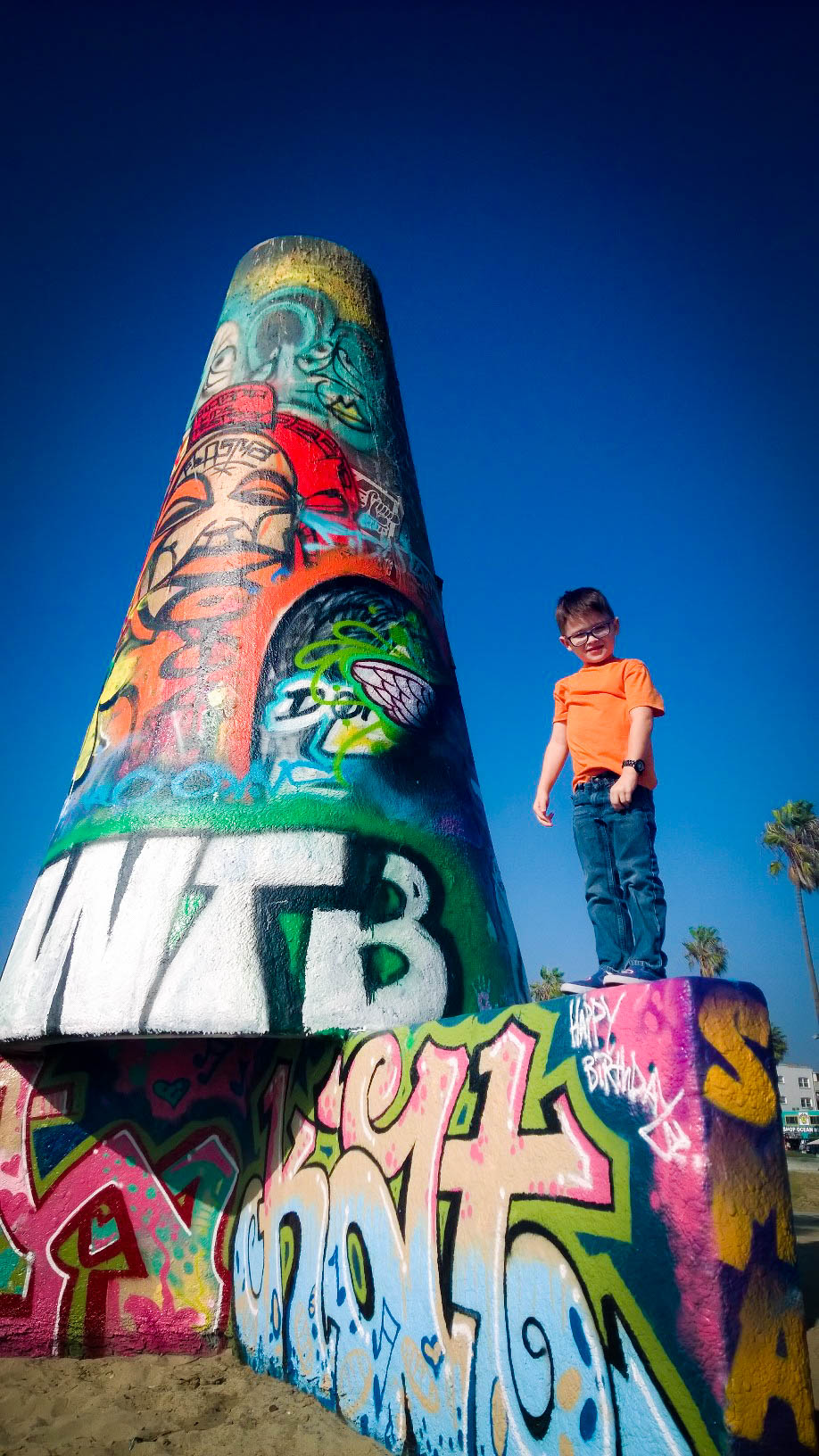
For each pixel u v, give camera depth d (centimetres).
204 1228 498
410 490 691
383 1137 371
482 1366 292
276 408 652
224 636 552
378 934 469
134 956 453
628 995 264
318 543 597
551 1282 269
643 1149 248
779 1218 238
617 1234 250
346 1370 373
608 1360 247
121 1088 514
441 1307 316
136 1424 383
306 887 468
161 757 518
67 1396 422
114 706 565
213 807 492
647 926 362
